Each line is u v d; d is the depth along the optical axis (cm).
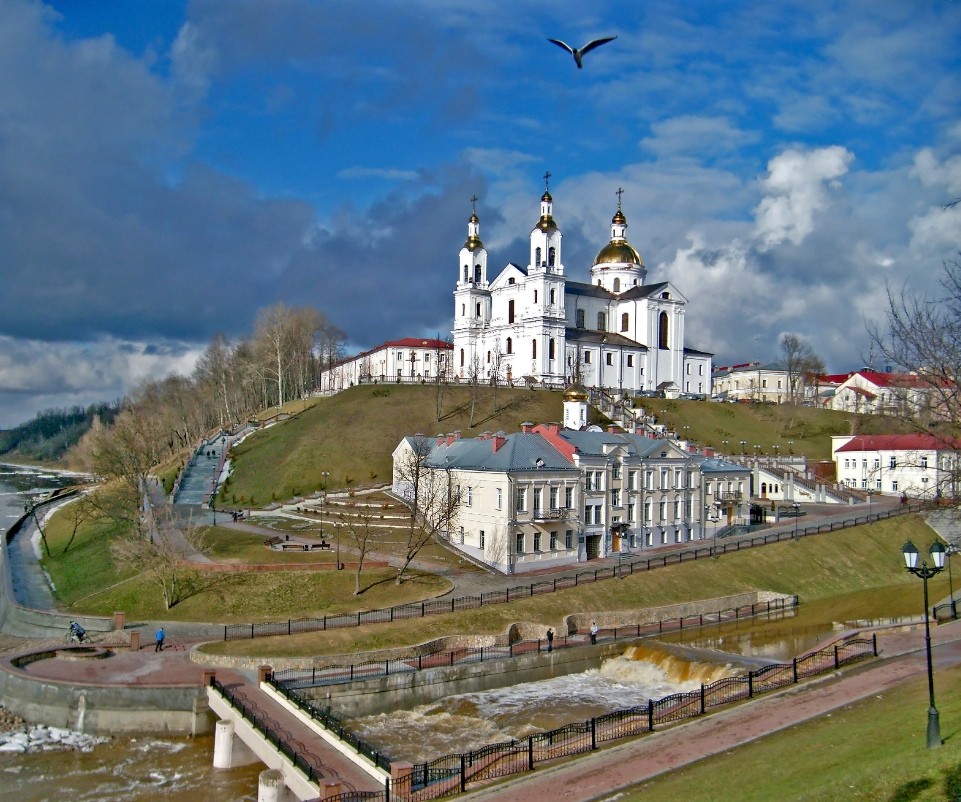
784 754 3925
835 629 7988
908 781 3144
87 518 13138
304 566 8738
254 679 6066
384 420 15938
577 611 8200
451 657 6700
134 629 7456
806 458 17300
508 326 19738
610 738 4638
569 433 11156
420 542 9069
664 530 11506
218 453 17238
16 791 4956
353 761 4512
